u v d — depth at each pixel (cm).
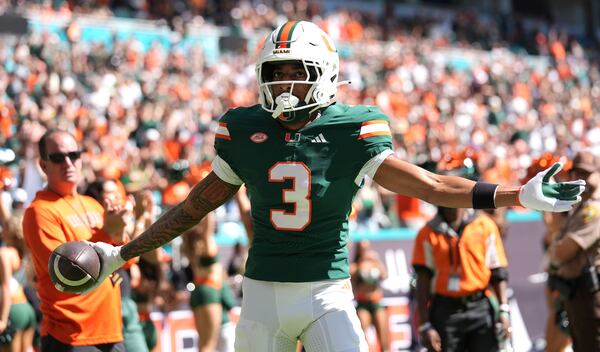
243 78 7600
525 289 3547
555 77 10819
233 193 1345
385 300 3328
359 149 1253
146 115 5653
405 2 13438
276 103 1257
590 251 2100
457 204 1202
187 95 6688
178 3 9906
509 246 3562
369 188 4409
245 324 1310
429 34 12288
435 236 2234
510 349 2273
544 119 8669
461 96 8969
